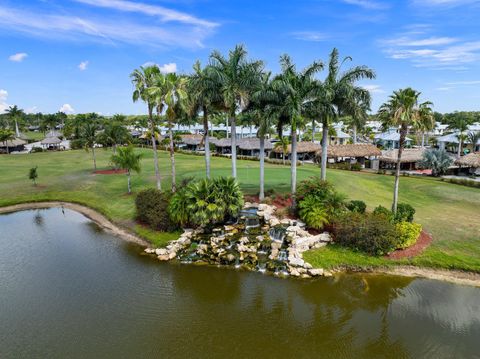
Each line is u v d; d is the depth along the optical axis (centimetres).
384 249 2331
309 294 1972
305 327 1670
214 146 9200
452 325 1670
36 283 2127
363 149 6725
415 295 1936
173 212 2850
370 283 2073
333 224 2642
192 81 3053
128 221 3281
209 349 1515
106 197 4119
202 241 2681
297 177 4362
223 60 3088
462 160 5544
